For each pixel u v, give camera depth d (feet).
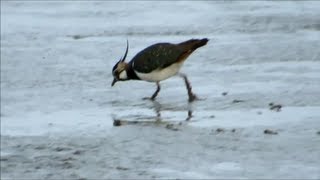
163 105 54.24
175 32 76.48
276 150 43.37
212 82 59.06
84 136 47.73
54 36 77.92
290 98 53.88
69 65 66.95
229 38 72.59
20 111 54.75
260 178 39.27
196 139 45.91
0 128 50.37
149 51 55.88
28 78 63.46
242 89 56.75
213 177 39.65
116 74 57.52
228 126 48.29
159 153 43.88
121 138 46.93
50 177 41.09
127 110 53.47
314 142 44.45
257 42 70.59
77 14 86.74
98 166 42.37
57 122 51.37
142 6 88.02
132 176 40.52
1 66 67.56
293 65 62.85
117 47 72.33
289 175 39.50
